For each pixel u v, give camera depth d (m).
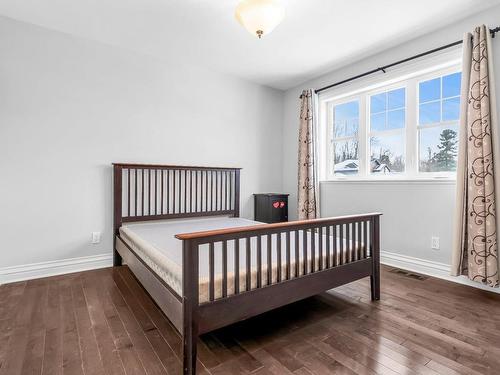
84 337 1.70
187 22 2.56
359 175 3.56
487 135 2.27
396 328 1.82
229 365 1.46
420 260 2.89
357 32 2.73
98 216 2.99
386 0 2.25
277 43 2.95
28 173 2.63
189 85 3.53
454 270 2.49
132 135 3.16
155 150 3.31
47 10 2.40
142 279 2.07
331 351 1.58
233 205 3.88
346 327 1.84
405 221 3.01
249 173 4.09
